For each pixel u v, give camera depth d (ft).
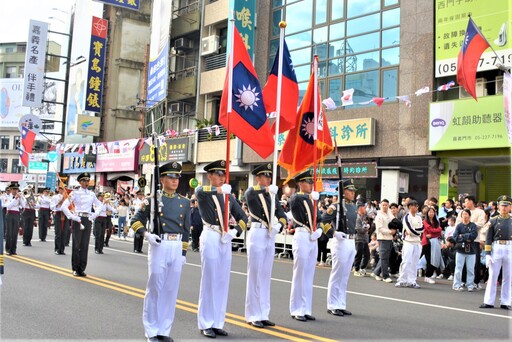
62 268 37.91
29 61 118.73
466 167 60.03
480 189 59.77
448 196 55.26
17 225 46.29
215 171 22.00
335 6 67.77
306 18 71.56
